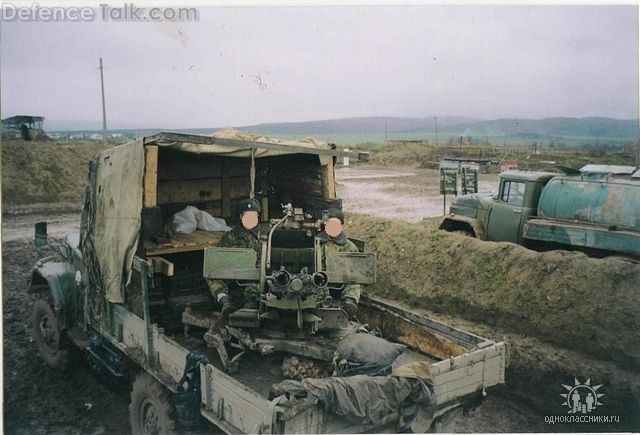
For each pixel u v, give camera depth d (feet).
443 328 14.03
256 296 13.97
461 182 35.70
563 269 20.75
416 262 25.26
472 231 28.60
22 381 18.89
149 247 14.69
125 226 14.58
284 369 12.70
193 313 14.80
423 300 24.14
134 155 14.42
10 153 56.13
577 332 19.21
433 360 14.20
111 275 15.14
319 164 17.87
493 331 21.12
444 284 23.77
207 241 15.76
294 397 9.59
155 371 13.28
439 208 46.24
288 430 9.47
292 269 13.99
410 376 10.78
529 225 24.89
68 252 19.19
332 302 14.10
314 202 18.44
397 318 15.38
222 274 13.60
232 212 20.20
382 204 48.60
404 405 10.85
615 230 22.29
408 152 82.69
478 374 12.26
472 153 65.72
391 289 25.55
